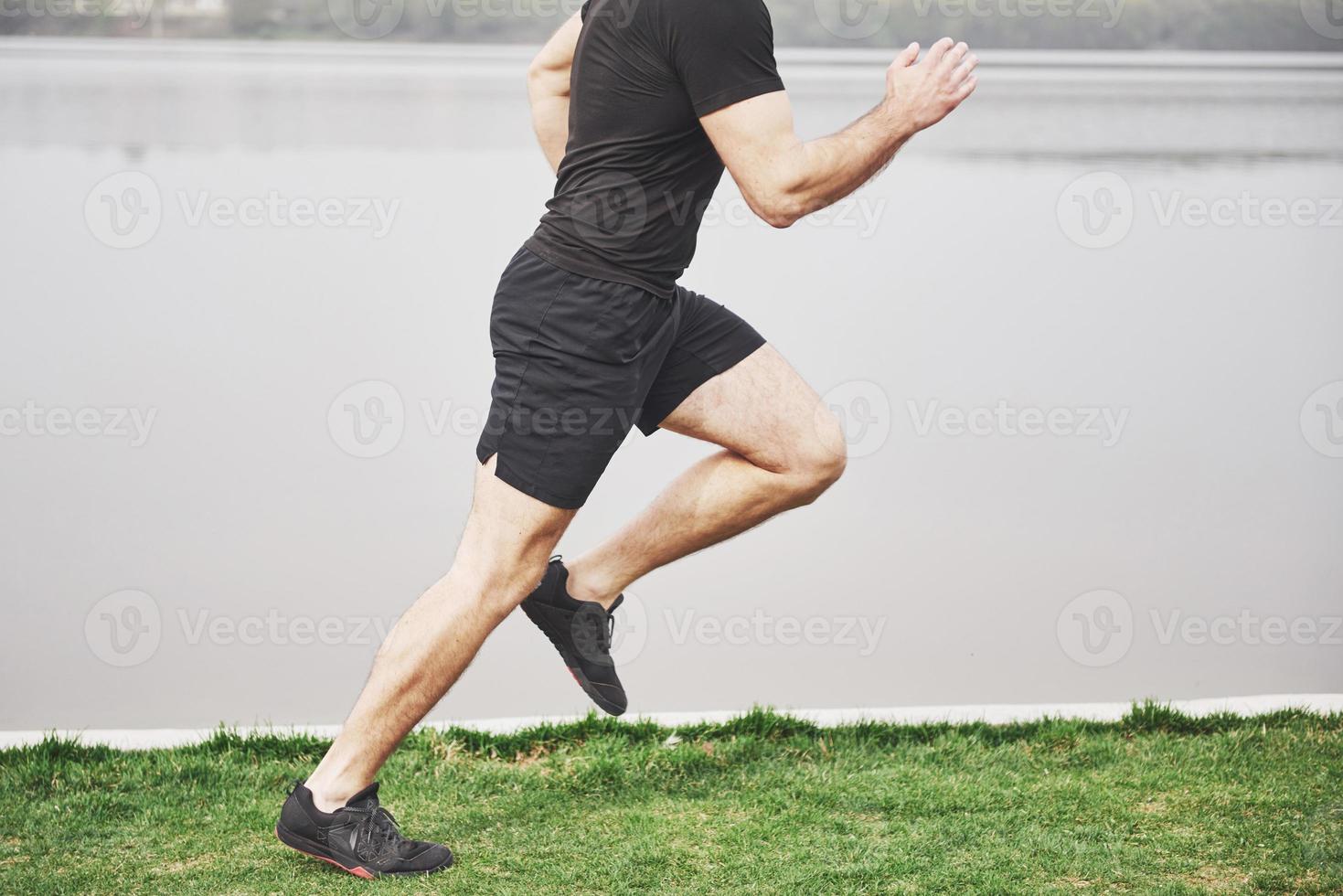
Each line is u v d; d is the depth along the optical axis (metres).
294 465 5.80
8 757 3.37
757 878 2.76
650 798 3.20
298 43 24.44
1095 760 3.39
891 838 2.94
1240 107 15.80
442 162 11.09
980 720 3.67
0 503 5.33
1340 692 3.98
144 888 2.71
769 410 3.13
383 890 2.71
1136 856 2.83
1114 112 15.22
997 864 2.80
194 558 4.91
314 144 11.76
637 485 5.63
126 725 3.75
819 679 4.07
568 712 3.87
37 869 2.79
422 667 2.75
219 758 3.43
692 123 2.77
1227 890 2.68
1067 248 9.03
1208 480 5.75
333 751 2.79
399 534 5.14
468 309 7.65
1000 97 16.95
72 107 13.77
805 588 4.77
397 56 22.36
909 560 5.02
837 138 2.74
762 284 8.15
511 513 2.79
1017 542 5.16
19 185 10.09
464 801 3.19
